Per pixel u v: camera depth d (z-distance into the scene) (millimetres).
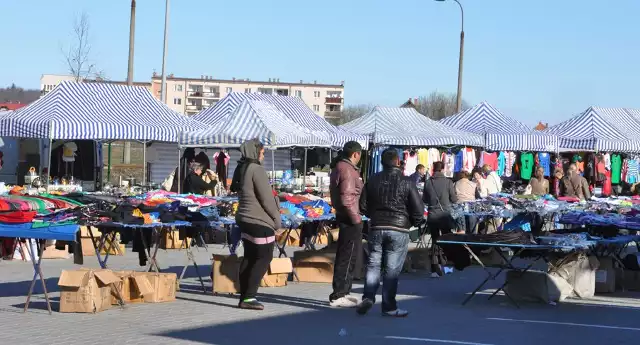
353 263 10328
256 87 141500
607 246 12344
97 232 16141
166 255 16297
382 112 26625
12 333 8172
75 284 9477
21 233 9289
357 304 10258
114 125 21312
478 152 26656
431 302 10812
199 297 10898
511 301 10617
